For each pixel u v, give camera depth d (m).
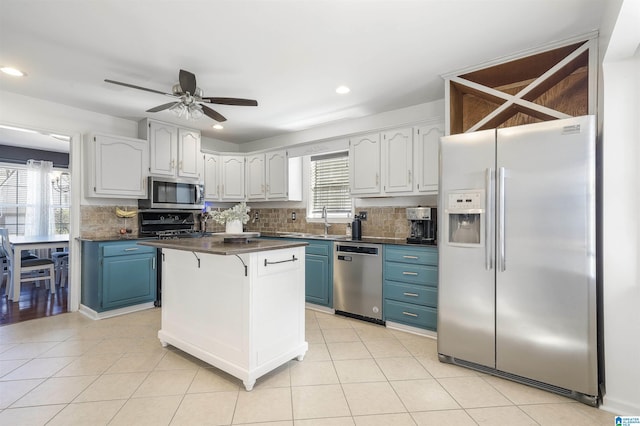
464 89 2.91
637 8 1.46
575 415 1.85
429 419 1.82
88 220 3.83
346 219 4.26
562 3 1.88
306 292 3.94
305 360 2.55
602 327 2.01
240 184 4.98
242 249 2.05
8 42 2.30
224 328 2.27
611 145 1.91
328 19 2.04
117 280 3.56
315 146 4.20
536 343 2.10
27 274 5.32
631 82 1.87
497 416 1.84
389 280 3.25
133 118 4.07
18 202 5.91
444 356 2.50
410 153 3.35
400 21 2.06
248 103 2.78
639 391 1.84
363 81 2.99
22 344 2.81
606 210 1.91
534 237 2.10
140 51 2.43
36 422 1.77
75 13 1.97
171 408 1.91
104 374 2.30
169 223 4.40
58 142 5.60
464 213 2.36
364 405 1.95
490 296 2.26
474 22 2.07
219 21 2.06
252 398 2.02
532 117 2.76
